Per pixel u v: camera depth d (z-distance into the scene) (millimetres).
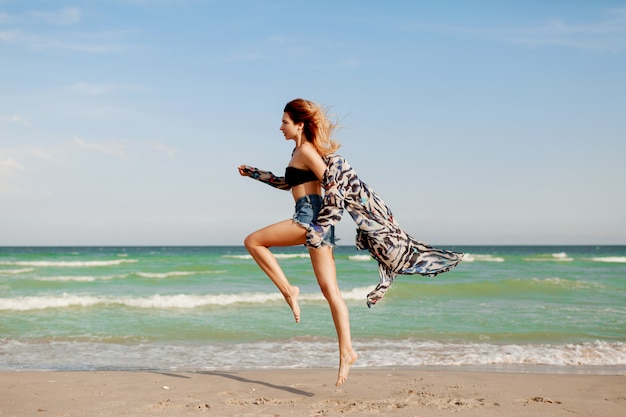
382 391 5559
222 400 5129
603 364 7660
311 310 13062
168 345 9031
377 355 8164
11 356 8117
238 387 5723
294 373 6598
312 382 6020
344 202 4441
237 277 22250
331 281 4508
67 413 4629
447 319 11680
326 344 9094
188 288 18703
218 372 6621
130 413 4625
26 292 17047
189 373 6504
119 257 39969
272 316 12203
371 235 4465
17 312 12695
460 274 25094
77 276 22359
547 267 30250
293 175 4438
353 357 4469
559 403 5098
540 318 11844
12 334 10016
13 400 5070
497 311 12945
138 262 32281
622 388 5840
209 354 8289
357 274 23562
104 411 4691
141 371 7031
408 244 4500
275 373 6586
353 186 4391
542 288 17906
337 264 29969
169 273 23594
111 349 8688
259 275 22969
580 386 5918
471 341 9352
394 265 4488
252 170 4734
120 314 12461
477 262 35438
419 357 8016
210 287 19016
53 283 19609
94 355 8219
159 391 5488
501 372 6988
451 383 5984
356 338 9586
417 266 4504
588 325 10992
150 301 14094
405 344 9047
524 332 10164
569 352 8398
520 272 26266
